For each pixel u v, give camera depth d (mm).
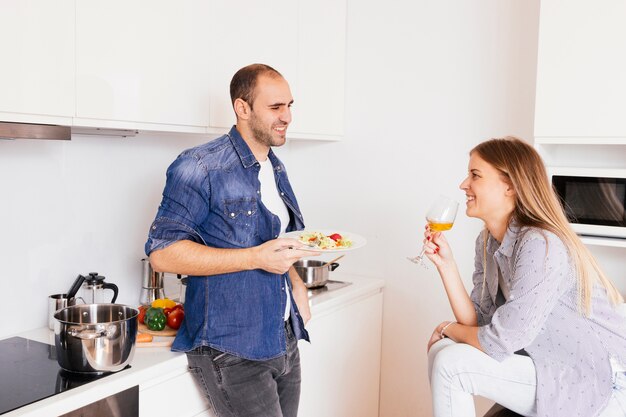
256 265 1776
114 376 1671
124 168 2383
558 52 2258
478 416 2809
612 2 2160
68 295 2109
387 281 3027
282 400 2049
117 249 2379
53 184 2137
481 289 2035
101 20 1852
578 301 1708
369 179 3049
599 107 2203
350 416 2834
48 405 1489
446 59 2820
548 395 1694
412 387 3002
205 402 1969
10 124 1613
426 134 2889
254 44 2463
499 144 1840
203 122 2246
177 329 2041
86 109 1829
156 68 2041
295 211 2066
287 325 2008
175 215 1755
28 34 1663
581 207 2289
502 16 2682
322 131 2924
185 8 2135
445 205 1904
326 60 2924
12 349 1893
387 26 2955
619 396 1671
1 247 1996
